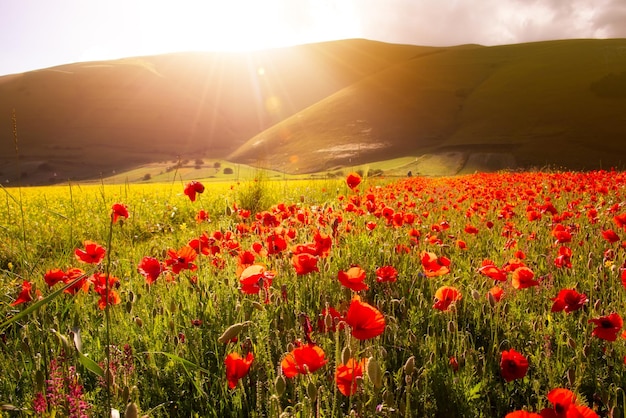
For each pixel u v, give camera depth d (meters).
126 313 3.15
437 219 7.20
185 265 3.29
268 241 3.53
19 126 137.50
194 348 2.65
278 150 103.88
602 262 4.25
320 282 3.46
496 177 15.15
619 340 2.69
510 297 3.46
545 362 2.52
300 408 1.96
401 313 3.23
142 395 2.33
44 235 7.16
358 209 6.39
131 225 7.85
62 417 1.92
